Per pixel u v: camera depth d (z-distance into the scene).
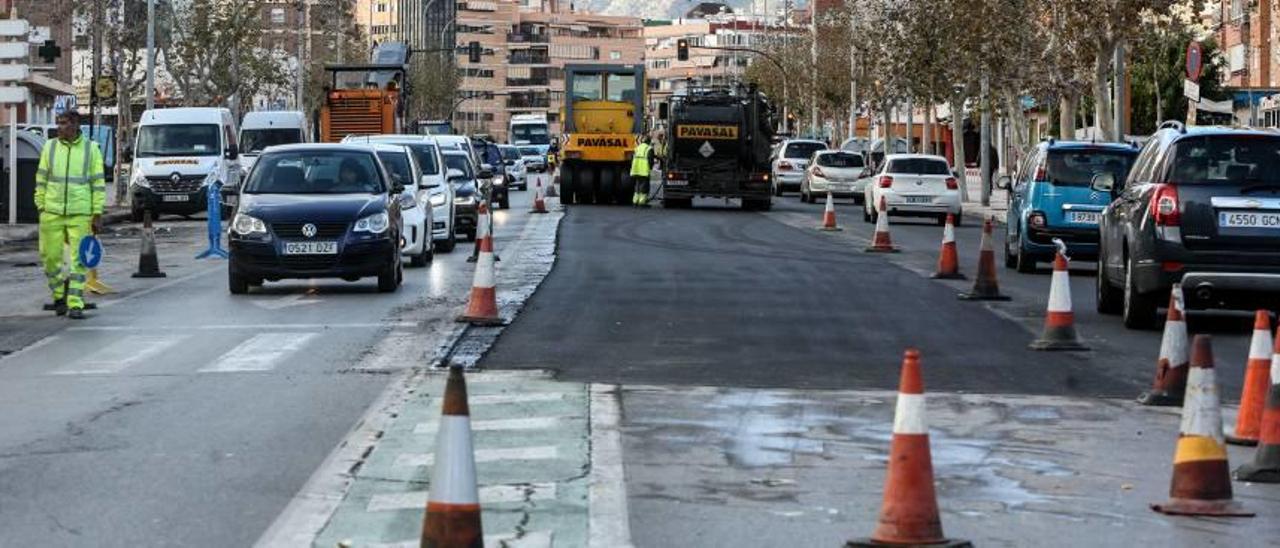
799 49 132.38
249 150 62.94
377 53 75.06
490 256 21.17
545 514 10.48
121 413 14.43
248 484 11.43
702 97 59.56
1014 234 32.47
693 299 24.36
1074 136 54.22
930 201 51.66
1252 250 20.02
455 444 8.02
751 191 59.84
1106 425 13.91
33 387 16.09
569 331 20.20
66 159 22.66
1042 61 56.56
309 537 9.88
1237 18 75.12
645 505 10.81
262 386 15.90
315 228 25.42
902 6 73.25
